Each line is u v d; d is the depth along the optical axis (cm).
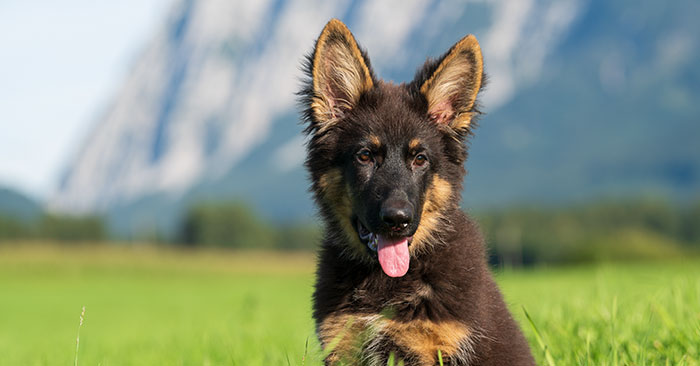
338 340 515
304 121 590
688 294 660
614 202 10731
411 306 517
